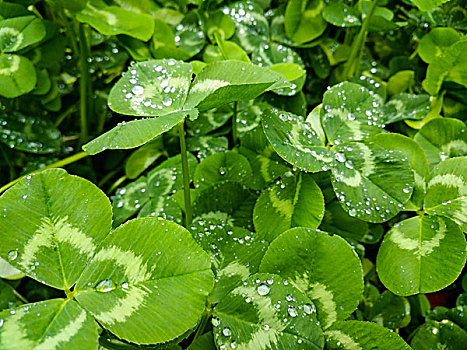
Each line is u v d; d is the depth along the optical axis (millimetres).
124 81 164
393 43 230
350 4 224
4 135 207
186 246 145
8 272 174
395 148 173
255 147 185
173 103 161
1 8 204
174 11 219
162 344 149
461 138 187
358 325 151
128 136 147
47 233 145
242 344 147
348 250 152
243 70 160
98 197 148
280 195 174
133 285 143
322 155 169
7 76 197
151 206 191
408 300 189
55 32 209
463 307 175
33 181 146
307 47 220
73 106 228
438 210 169
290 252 154
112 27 201
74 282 145
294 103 205
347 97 178
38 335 136
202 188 186
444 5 222
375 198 166
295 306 150
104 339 150
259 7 217
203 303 142
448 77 198
